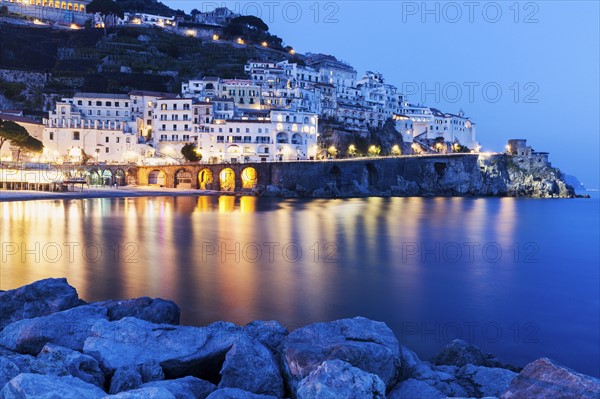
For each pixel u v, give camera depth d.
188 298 32.44
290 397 14.50
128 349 15.39
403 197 173.38
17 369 13.05
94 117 164.00
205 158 163.75
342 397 11.59
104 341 15.58
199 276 39.28
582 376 11.55
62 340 16.42
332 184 157.62
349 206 124.31
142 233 65.06
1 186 121.81
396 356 14.97
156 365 14.77
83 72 196.25
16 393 10.81
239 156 164.62
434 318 30.61
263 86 190.50
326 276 41.56
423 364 16.44
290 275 41.28
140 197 129.62
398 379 14.97
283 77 199.12
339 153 189.25
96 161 151.00
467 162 192.62
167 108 165.00
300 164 154.38
